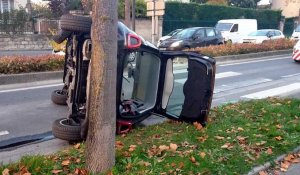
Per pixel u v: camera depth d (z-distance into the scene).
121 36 5.55
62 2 25.73
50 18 25.72
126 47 5.57
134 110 6.18
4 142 5.93
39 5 27.48
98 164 4.18
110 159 4.23
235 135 5.68
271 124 6.30
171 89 6.50
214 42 22.38
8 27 23.91
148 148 4.99
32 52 22.52
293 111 7.21
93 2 3.95
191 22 32.75
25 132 6.43
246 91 10.61
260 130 5.99
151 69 6.66
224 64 16.86
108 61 4.02
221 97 9.66
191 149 5.01
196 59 6.12
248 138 5.55
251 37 27.47
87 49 5.27
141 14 29.38
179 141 5.32
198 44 21.33
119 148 4.94
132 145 5.06
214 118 6.72
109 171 4.16
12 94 9.32
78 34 5.54
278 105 7.72
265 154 4.99
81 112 5.85
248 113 7.13
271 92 10.43
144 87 6.77
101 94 4.07
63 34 6.34
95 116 4.12
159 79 6.55
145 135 5.75
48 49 24.69
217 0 41.03
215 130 5.90
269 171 4.75
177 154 4.80
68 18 5.36
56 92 8.50
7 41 23.83
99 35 3.94
